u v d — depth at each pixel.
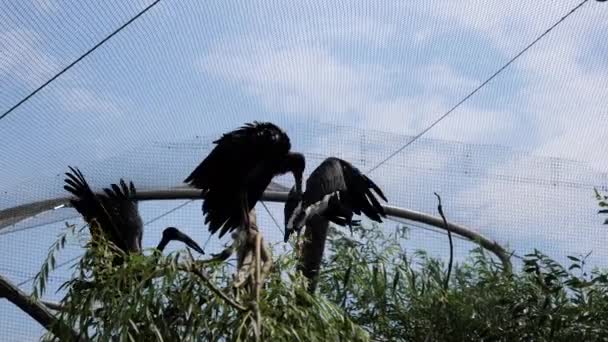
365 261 8.80
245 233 7.56
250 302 7.21
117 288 7.31
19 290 8.20
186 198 9.73
